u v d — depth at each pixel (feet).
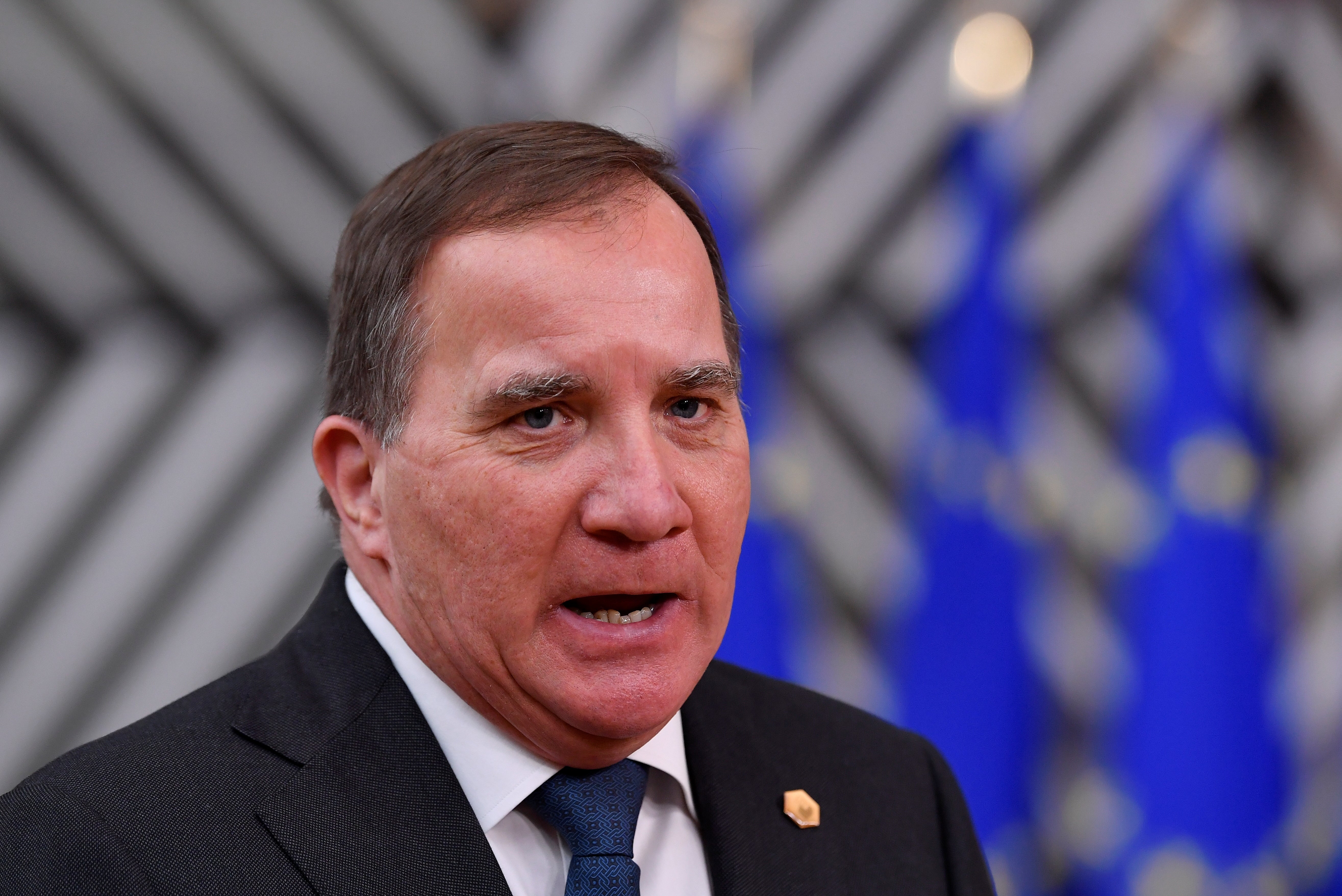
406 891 9.15
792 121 28.55
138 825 9.06
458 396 9.27
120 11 24.97
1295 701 30.35
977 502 24.73
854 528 27.99
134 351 25.46
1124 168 29.68
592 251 9.23
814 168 29.07
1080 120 29.71
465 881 9.29
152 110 25.35
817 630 27.48
